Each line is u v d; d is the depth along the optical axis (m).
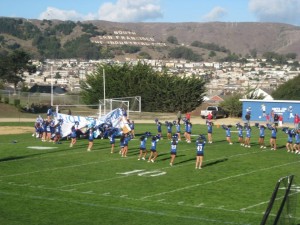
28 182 27.64
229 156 37.41
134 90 85.06
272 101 70.19
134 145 42.47
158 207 22.64
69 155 36.84
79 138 46.50
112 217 21.00
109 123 47.19
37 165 32.69
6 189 25.94
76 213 21.55
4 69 115.00
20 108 73.62
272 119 68.25
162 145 42.75
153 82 85.44
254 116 71.31
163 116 77.12
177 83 84.94
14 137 47.53
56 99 84.56
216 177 29.45
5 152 38.03
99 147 41.00
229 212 21.92
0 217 20.86
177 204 23.22
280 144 44.94
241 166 33.25
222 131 56.16
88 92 86.12
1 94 83.31
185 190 26.05
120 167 32.31
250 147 42.56
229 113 77.12
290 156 38.00
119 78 86.31
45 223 20.08
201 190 26.09
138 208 22.42
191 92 85.00
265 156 37.78
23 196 24.47
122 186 26.86
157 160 35.09
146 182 27.92
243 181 28.42
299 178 29.52
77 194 24.98
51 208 22.31
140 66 88.38
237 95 79.88
